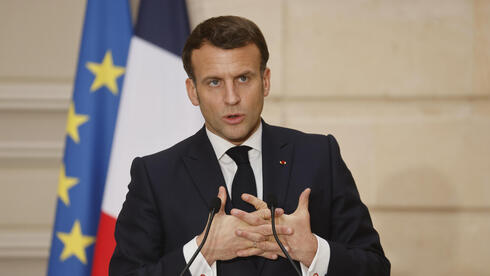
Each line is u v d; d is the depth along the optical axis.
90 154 7.26
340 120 7.89
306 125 7.87
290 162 4.46
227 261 4.12
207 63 3.98
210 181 4.36
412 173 7.88
